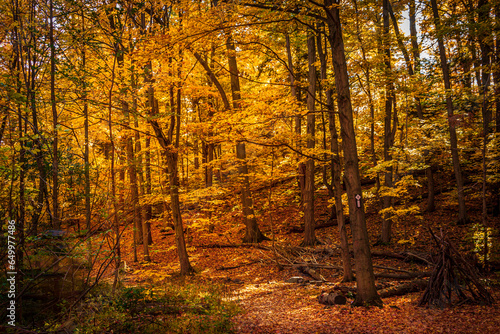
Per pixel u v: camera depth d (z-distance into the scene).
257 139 9.67
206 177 18.88
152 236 21.31
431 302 7.13
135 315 6.70
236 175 16.92
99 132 9.95
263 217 21.22
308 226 15.62
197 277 12.29
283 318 7.23
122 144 11.45
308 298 8.84
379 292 8.14
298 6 7.87
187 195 14.22
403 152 12.52
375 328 6.15
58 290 6.01
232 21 7.68
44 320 5.38
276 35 13.16
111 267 9.59
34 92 6.30
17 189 5.23
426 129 14.38
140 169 11.55
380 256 13.00
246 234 17.69
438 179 18.94
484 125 9.06
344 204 14.82
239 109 9.38
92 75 8.55
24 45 7.38
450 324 6.00
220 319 6.77
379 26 13.75
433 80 14.31
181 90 12.37
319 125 20.42
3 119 5.64
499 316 6.11
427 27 13.47
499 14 11.59
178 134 12.70
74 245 5.08
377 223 16.92
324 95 18.30
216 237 19.23
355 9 12.93
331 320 6.79
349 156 7.73
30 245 4.98
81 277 6.55
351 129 7.79
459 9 15.62
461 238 12.41
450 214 15.27
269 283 11.28
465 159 15.31
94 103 7.85
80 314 5.68
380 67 13.48
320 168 21.97
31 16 7.80
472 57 14.27
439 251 7.69
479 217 14.15
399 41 13.69
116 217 6.24
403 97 14.75
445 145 13.62
